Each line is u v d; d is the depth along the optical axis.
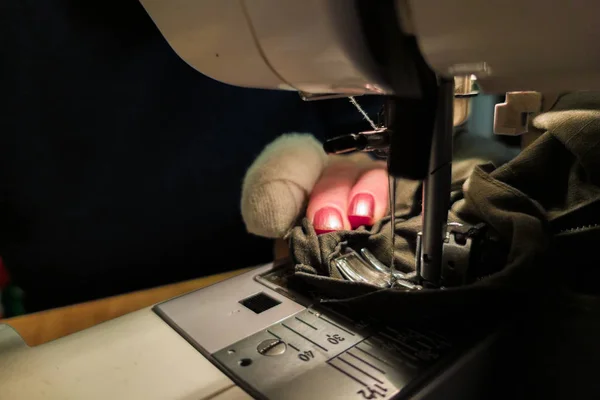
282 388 0.32
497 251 0.45
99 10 0.73
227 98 0.86
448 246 0.43
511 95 0.51
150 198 0.84
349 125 0.89
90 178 0.79
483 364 0.36
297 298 0.44
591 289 0.40
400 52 0.29
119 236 0.83
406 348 0.36
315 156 0.58
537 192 0.51
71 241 0.79
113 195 0.81
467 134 0.62
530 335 0.37
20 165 0.73
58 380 0.34
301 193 0.54
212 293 0.46
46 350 0.38
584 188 0.46
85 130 0.77
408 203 0.54
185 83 0.82
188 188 0.87
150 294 0.65
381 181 0.56
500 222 0.44
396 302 0.37
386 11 0.26
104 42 0.75
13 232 0.75
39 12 0.70
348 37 0.28
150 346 0.38
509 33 0.24
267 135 0.91
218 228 0.92
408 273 0.47
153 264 0.88
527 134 0.58
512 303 0.36
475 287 0.35
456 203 0.52
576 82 0.30
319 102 0.92
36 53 0.71
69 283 0.81
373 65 0.30
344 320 0.40
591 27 0.22
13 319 0.58
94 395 0.32
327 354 0.35
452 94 0.37
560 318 0.36
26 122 0.72
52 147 0.75
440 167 0.39
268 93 0.89
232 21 0.31
